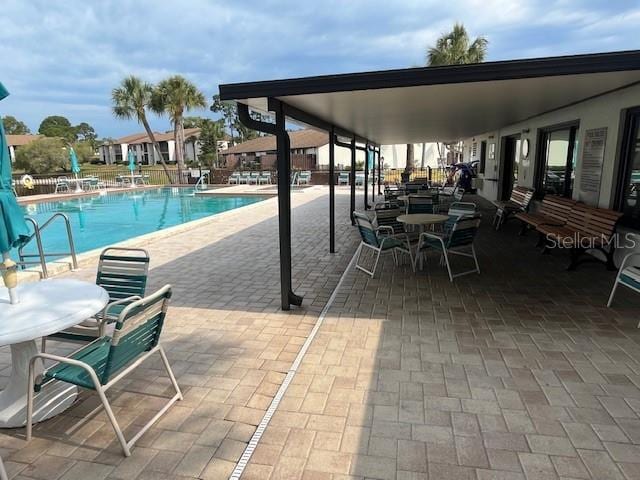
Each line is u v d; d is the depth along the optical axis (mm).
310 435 2463
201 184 25625
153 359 3443
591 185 6469
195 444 2406
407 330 3908
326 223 10375
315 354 3477
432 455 2270
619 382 2939
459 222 5398
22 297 2736
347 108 5305
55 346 3744
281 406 2758
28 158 29062
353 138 9906
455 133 12617
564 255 6684
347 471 2170
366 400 2799
